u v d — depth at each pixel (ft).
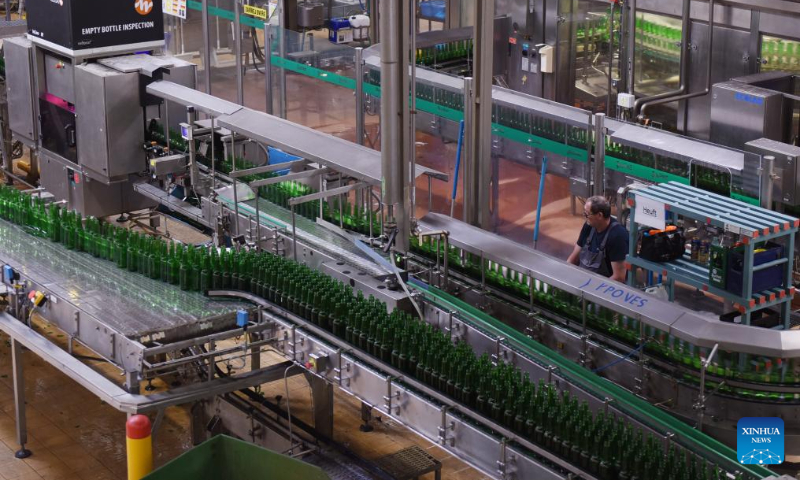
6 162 38.34
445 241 22.67
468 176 25.76
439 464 21.71
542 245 33.32
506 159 33.58
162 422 25.55
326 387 22.16
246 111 26.35
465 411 17.87
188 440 24.84
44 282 23.34
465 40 39.63
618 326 20.77
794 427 19.61
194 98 27.68
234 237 24.62
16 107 33.76
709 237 22.99
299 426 22.56
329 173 24.79
